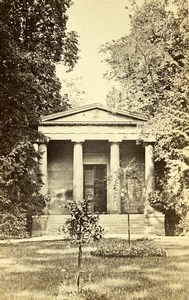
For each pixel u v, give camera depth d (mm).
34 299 8797
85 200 9664
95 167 29359
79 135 27188
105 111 27312
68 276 10938
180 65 21641
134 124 27109
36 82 21141
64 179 28547
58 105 28312
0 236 20703
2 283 10234
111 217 25562
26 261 13539
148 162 26297
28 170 20828
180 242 18766
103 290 9359
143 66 21719
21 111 20438
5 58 19406
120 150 28328
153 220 24719
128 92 22547
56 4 24578
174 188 20766
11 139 19734
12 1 20266
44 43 25969
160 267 12320
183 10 21031
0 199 19172
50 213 28062
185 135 20781
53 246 17672
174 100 21078
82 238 9422
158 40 21453
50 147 28719
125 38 21031
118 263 13031
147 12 20875
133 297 8977
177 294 9164
